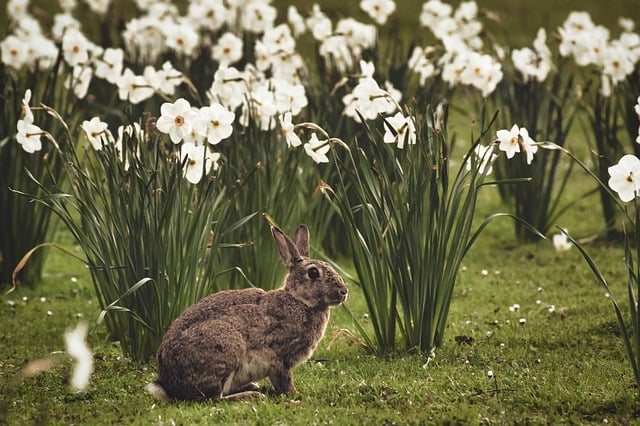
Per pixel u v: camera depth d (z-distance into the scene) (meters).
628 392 9.65
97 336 12.58
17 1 19.89
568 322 12.74
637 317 9.46
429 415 9.07
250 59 17.55
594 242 17.14
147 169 11.16
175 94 17.22
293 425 8.82
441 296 11.34
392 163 11.67
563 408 9.25
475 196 10.96
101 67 14.14
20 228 14.65
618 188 9.47
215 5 17.88
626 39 17.27
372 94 11.39
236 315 9.45
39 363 9.52
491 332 12.27
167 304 10.93
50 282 15.38
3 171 14.43
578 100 16.97
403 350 11.36
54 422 9.19
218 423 8.84
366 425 8.80
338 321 13.11
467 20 19.14
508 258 16.47
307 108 15.54
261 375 9.62
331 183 15.00
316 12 17.16
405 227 11.00
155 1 20.41
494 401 9.43
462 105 25.42
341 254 16.11
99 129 11.51
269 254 13.02
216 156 11.27
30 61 16.20
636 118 16.14
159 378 9.61
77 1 25.77
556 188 20.28
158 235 10.79
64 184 15.71
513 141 10.68
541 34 17.22
